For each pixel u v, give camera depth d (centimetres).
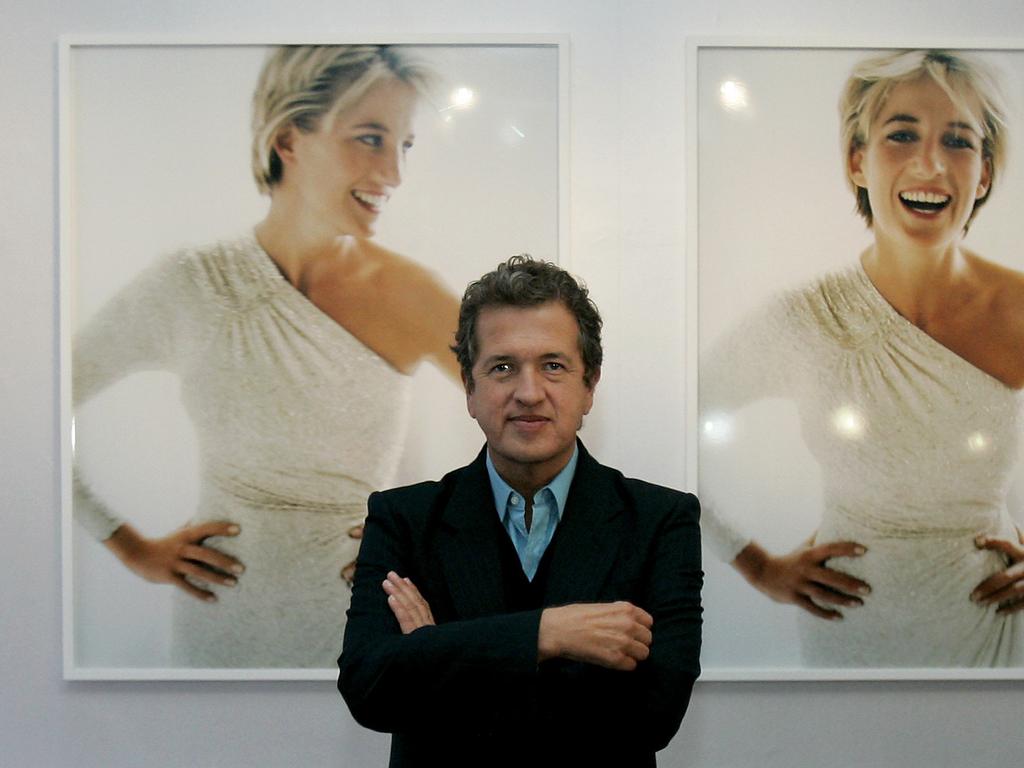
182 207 193
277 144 192
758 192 192
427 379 191
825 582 190
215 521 192
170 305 192
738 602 190
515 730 126
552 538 139
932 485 190
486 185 192
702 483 191
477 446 191
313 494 191
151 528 192
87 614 192
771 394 191
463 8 195
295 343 192
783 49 193
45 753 193
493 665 122
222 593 191
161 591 192
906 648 190
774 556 190
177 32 195
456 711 126
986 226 192
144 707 194
